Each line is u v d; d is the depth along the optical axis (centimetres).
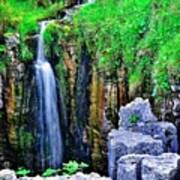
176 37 1281
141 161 852
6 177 758
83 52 1409
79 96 1392
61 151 1413
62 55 1423
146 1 1422
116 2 1484
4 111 1395
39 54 1445
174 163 828
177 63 1202
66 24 1466
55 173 1087
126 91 1313
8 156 1405
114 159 962
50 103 1425
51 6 1590
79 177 764
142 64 1290
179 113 1178
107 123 1332
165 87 1198
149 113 1055
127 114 1057
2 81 1388
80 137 1383
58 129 1420
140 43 1338
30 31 1453
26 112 1414
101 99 1347
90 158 1360
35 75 1423
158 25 1341
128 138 981
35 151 1423
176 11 1340
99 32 1411
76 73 1406
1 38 1431
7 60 1402
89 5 1514
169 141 1037
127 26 1393
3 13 1489
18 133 1407
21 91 1406
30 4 1590
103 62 1352
